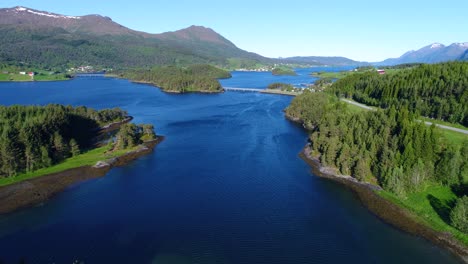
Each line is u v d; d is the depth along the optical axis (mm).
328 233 83625
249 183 113312
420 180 100375
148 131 169125
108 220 89438
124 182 115250
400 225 86812
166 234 82688
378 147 118312
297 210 94875
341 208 96062
